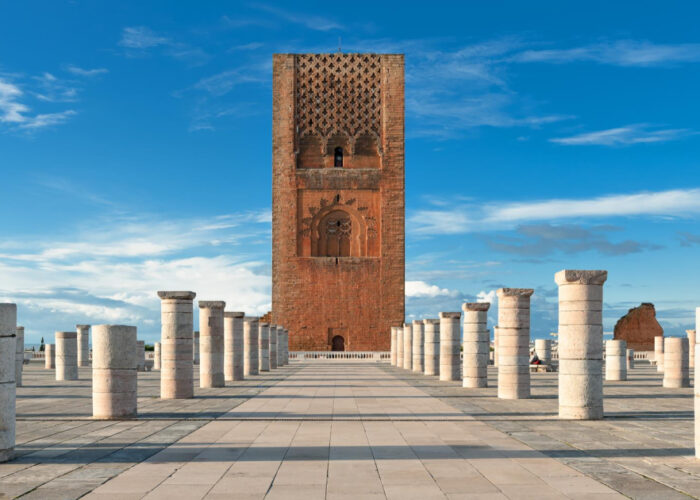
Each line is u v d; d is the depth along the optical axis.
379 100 71.31
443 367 34.72
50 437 14.77
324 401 23.23
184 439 14.48
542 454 12.62
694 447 13.23
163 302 24.69
